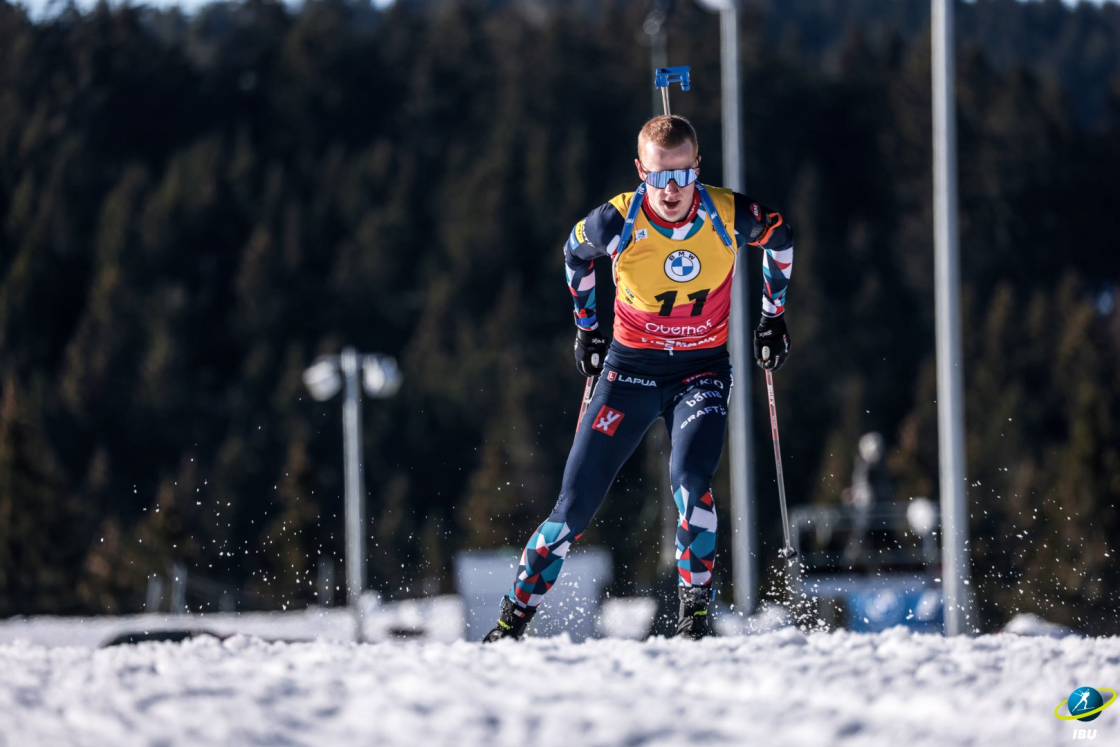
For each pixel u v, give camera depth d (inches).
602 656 451.8
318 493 5457.7
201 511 6348.4
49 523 4758.9
